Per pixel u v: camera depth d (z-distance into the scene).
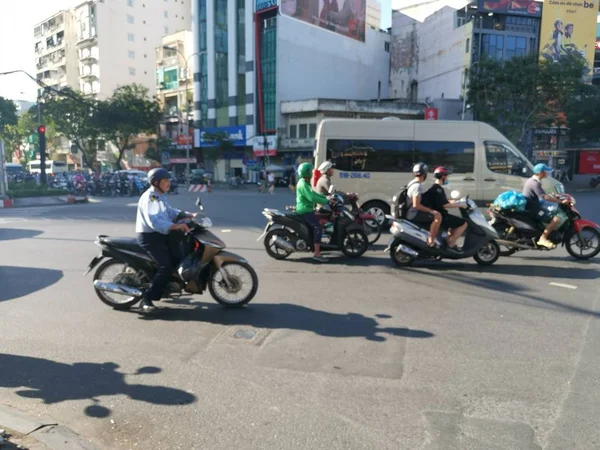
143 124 51.25
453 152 11.75
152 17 76.19
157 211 5.18
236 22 50.81
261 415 3.31
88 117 49.94
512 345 4.52
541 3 43.53
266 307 5.73
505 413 3.32
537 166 8.33
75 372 3.99
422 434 3.07
